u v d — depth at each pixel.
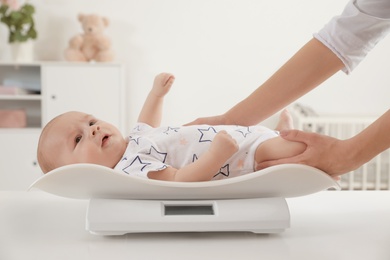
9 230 0.92
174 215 0.90
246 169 1.11
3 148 3.67
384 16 1.12
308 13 3.86
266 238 0.89
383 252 0.81
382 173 3.52
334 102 3.91
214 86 3.92
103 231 0.88
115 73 3.67
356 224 0.97
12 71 3.93
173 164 1.14
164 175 1.03
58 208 1.07
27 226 0.95
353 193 1.21
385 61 3.88
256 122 1.26
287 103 1.23
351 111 3.92
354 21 1.14
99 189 0.92
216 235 0.91
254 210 0.90
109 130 1.23
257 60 3.90
